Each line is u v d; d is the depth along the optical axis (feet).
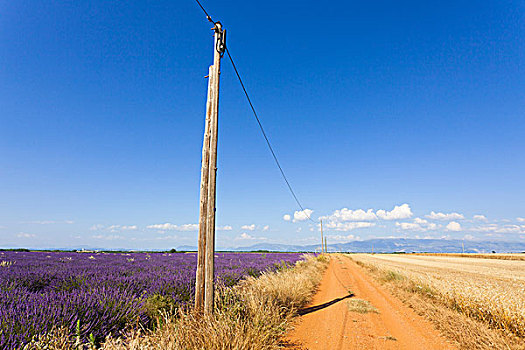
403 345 19.72
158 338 14.94
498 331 20.15
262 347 16.60
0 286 23.61
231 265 61.36
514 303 21.71
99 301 19.02
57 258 70.28
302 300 34.65
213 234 20.88
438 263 143.43
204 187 21.48
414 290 39.22
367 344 19.89
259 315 20.31
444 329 22.62
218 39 23.62
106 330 16.92
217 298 21.99
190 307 20.94
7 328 13.76
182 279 32.81
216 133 22.12
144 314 20.27
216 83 22.93
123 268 46.88
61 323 15.05
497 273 78.43
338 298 38.86
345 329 23.58
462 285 29.19
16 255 75.66
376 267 81.56
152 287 28.25
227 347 14.92
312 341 20.45
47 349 13.19
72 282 29.43
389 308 32.30
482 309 23.66
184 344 14.85
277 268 65.26
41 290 26.07
